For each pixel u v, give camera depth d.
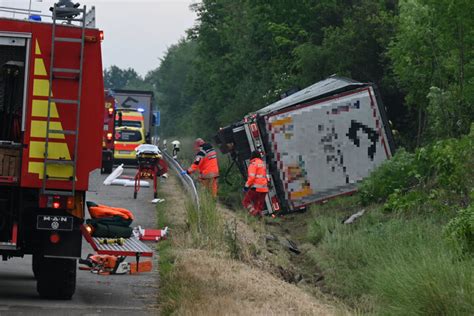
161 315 17.41
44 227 18.27
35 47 17.97
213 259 23.78
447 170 31.45
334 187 42.59
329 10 67.88
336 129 42.75
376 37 55.88
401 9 43.25
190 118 132.75
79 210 18.48
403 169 38.97
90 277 22.44
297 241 34.03
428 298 17.45
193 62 107.31
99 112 18.25
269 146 42.28
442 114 39.84
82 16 18.06
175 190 46.62
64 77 18.05
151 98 86.94
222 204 43.84
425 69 43.81
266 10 72.50
